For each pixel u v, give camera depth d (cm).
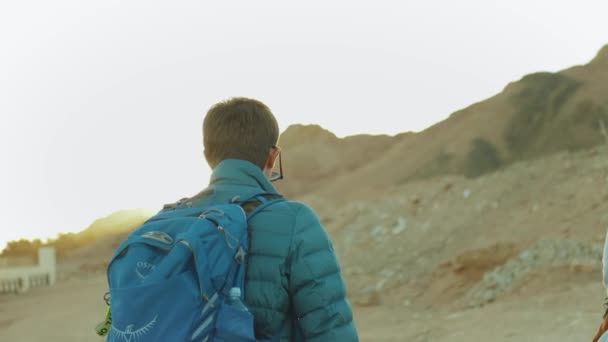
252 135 217
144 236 198
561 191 2514
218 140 218
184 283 187
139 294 187
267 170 226
